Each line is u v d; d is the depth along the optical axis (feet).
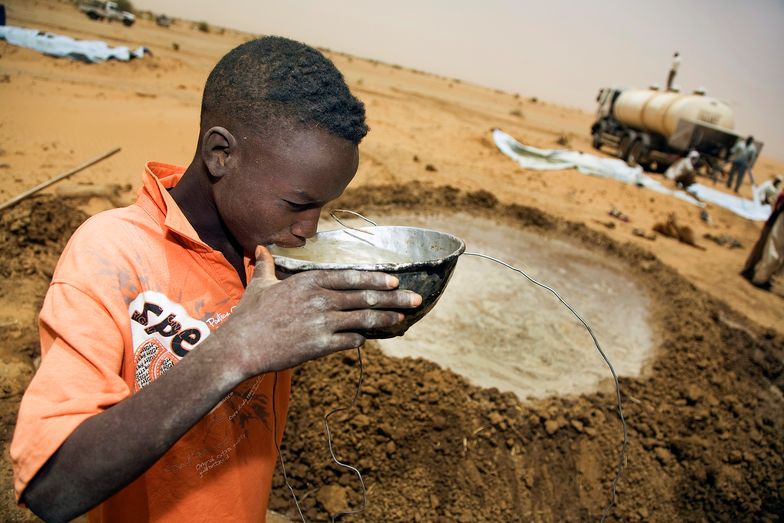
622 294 24.14
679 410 15.96
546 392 15.98
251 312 3.01
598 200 41.50
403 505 11.30
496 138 53.31
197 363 2.86
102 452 2.73
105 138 32.53
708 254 33.78
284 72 3.34
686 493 13.12
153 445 2.79
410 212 29.48
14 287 15.47
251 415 4.46
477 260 24.63
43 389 2.90
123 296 3.42
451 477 12.09
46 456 2.73
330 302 3.13
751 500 13.42
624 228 35.29
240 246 4.38
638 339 20.34
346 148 3.54
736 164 55.21
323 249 5.06
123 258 3.47
